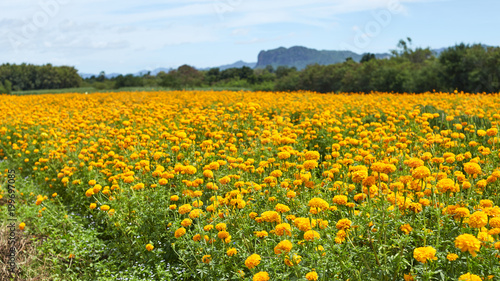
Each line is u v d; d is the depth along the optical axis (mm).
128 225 5199
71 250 5234
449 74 40062
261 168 5699
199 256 4195
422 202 3910
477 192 4551
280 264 3432
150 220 5098
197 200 4848
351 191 5148
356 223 3570
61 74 95750
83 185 6754
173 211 4965
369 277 3307
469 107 11203
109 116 12148
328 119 9602
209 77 111000
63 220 5922
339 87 63250
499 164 5605
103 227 5910
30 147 9875
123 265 4992
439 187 3676
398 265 3244
